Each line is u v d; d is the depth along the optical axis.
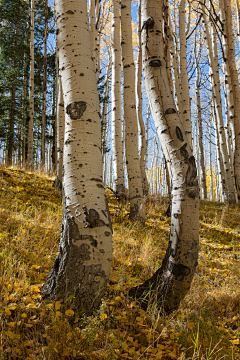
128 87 5.43
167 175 6.46
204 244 4.83
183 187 2.17
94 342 1.83
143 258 3.42
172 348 1.89
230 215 7.47
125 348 1.75
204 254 4.23
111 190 7.00
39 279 2.39
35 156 18.88
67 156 2.06
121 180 7.06
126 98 5.44
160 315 2.24
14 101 15.22
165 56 2.66
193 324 2.09
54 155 15.64
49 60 15.40
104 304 2.21
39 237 3.32
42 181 6.84
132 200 5.29
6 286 2.14
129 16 5.48
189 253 2.13
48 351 1.58
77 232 1.91
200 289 2.86
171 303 2.22
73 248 1.90
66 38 2.14
